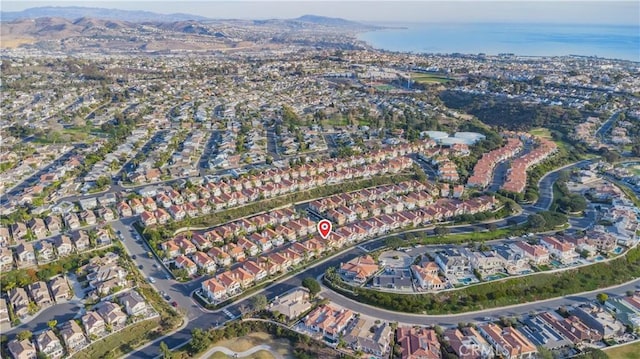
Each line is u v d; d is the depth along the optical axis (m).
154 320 154.75
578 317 157.50
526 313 162.75
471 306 164.75
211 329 149.38
